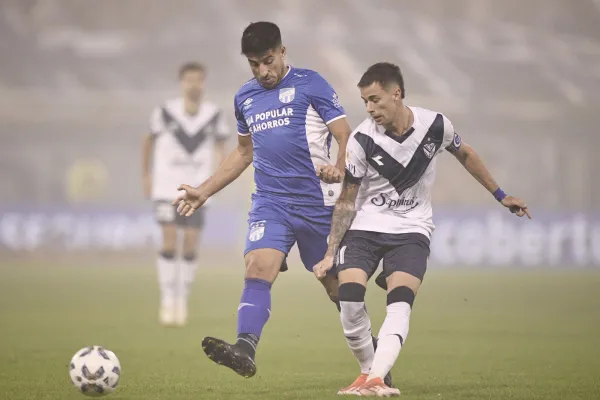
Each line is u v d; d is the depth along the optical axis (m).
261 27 21.56
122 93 149.75
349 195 21.48
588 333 39.50
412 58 162.25
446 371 27.44
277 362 29.80
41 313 49.06
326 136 22.36
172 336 38.16
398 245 21.52
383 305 54.00
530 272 89.12
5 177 146.25
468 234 97.06
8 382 24.20
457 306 53.38
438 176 134.12
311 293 66.06
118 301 56.97
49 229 105.06
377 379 20.08
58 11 170.38
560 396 21.55
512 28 176.00
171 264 43.56
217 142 45.59
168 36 167.25
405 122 21.23
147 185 44.53
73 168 141.00
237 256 104.31
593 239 97.31
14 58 160.62
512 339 37.09
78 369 20.38
